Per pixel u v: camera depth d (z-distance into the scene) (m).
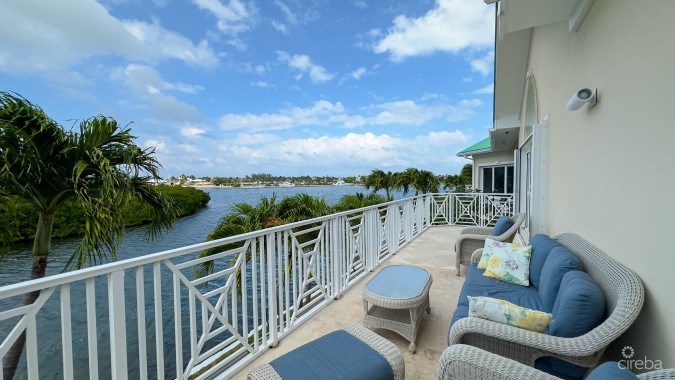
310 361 1.52
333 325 2.75
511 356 1.56
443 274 4.05
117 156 3.40
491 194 8.09
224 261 7.46
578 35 2.65
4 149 2.81
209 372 2.01
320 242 3.17
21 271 4.45
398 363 1.55
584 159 2.49
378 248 4.60
